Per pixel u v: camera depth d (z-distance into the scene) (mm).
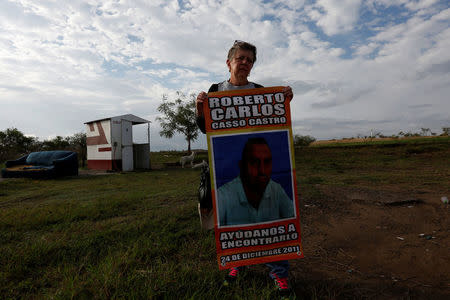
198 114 1956
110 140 14023
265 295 1822
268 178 1882
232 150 1860
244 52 1935
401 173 9680
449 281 2113
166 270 2189
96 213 4375
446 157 16031
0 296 1891
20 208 4895
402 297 1899
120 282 1942
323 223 3762
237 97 1898
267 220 1868
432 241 2990
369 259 2586
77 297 1787
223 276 2148
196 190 6543
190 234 3191
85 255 2635
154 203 5145
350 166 13234
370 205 4676
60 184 8961
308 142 34688
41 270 2307
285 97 1936
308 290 2006
